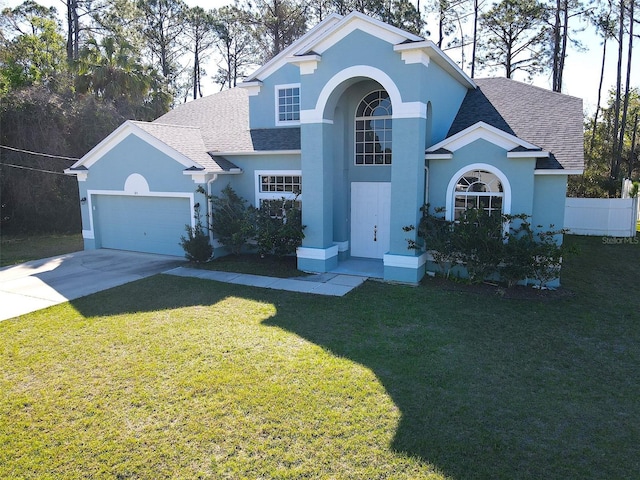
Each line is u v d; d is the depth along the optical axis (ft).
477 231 38.22
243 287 40.70
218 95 75.66
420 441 18.44
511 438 18.70
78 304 36.37
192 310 34.60
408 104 39.11
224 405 21.13
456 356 26.43
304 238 45.65
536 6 101.30
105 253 57.57
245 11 124.06
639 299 38.19
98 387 22.94
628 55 97.50
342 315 33.19
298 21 122.72
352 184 49.83
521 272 37.47
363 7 111.75
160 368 24.90
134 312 34.27
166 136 53.62
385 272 42.14
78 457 17.74
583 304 36.37
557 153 40.27
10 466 17.28
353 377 23.75
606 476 16.52
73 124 80.48
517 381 23.56
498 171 39.60
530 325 31.50
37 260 54.24
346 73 41.19
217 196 51.39
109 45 91.97
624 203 72.23
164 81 126.72
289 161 50.65
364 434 18.92
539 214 39.91
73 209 80.28
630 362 26.03
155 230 55.83
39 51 111.65
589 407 21.15
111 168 56.39
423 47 37.70
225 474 16.69
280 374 24.08
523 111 49.14
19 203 76.07
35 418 20.31
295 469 16.88
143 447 18.25
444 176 41.73
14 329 30.99
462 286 40.40
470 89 55.57
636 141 136.56
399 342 28.32
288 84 56.18
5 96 74.95
